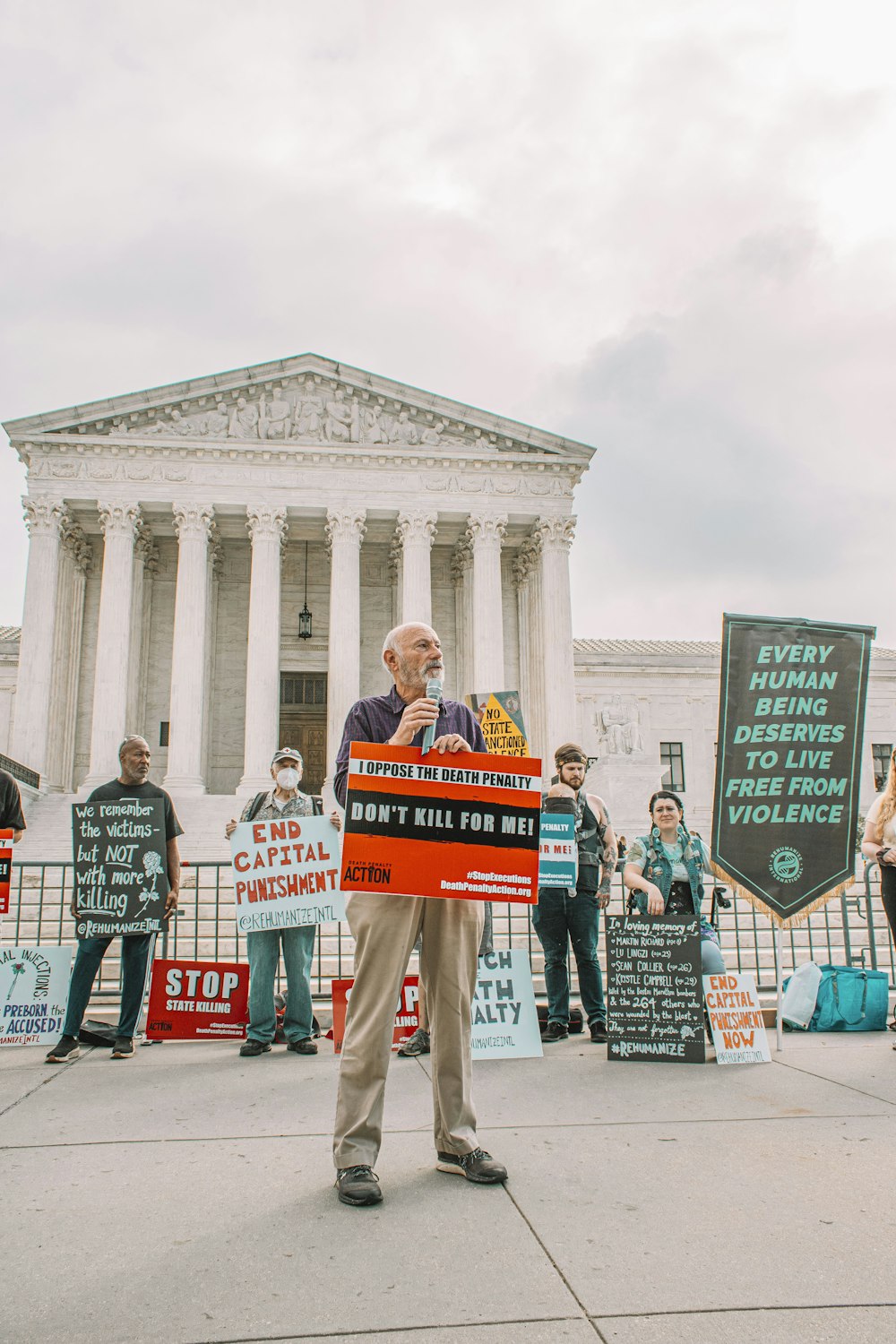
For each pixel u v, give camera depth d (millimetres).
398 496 38156
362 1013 4934
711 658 50875
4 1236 4176
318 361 38531
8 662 45406
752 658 9266
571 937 10016
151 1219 4371
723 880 8969
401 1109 6609
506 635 43250
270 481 37594
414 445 38875
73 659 39375
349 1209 4484
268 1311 3436
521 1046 8672
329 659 38500
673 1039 8367
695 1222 4277
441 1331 3273
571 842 9914
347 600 36969
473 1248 3988
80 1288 3646
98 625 39094
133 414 37344
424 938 5293
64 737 38125
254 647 35969
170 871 9742
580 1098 6859
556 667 37656
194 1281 3689
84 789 33188
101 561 41469
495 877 5152
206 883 20734
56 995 9719
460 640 42000
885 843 9594
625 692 50656
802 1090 7035
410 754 5223
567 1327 3297
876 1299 3500
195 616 35969
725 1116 6258
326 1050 9273
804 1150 5402
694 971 8430
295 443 37719
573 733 37312
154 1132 6000
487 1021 8695
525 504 38969
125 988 9070
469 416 39000
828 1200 4566
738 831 9016
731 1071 7863
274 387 38500
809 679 9305
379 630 42594
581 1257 3889
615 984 8609
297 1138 5820
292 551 42719
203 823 31719
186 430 37750
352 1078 4840
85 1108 6691
